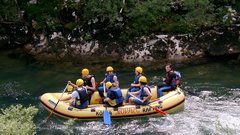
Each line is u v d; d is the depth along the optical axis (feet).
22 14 51.75
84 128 33.32
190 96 38.70
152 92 36.78
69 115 34.35
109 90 34.65
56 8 50.83
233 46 48.49
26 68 46.52
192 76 43.93
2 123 19.49
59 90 40.86
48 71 45.78
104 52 48.88
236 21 48.75
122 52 48.65
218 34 48.96
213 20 48.60
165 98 35.78
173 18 49.65
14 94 39.91
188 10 49.19
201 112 35.37
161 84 39.91
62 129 33.17
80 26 50.11
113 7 46.98
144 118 34.99
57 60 48.62
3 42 52.01
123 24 49.29
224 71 45.09
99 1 47.11
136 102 35.12
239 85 41.11
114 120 34.65
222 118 33.99
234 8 49.55
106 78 36.91
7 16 50.57
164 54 48.47
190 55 48.52
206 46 48.80
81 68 46.60
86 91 34.86
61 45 49.80
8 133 19.10
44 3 51.08
